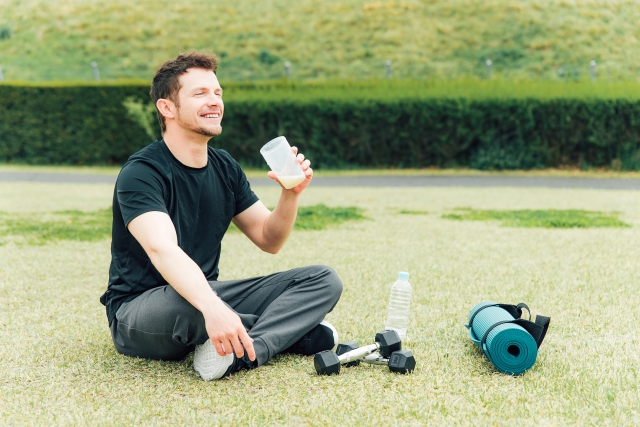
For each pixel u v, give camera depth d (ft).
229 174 9.74
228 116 52.08
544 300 12.71
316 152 52.65
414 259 17.04
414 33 79.56
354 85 56.08
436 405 7.61
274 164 9.13
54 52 81.51
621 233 21.47
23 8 89.92
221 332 7.55
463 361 9.20
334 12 85.40
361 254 17.80
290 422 7.20
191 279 7.73
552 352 9.55
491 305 9.80
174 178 8.86
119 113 54.24
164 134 9.11
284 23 84.64
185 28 85.40
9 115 54.54
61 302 12.55
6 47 82.69
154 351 8.98
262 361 8.95
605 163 49.78
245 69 76.59
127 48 81.87
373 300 12.87
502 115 49.49
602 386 8.16
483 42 75.92
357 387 8.21
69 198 33.27
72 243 19.47
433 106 50.24
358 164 52.75
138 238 8.13
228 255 17.81
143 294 8.76
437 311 11.99
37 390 8.13
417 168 52.08
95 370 8.84
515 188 39.24
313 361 9.25
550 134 49.62
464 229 22.57
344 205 30.81
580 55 71.20
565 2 79.15
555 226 23.25
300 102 51.62
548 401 7.72
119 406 7.64
